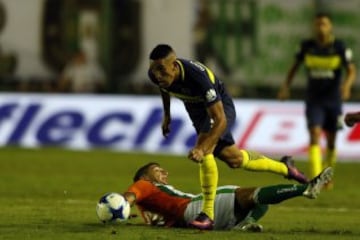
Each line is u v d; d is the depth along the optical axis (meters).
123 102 76.12
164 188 32.84
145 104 75.88
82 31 80.69
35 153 72.38
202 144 30.94
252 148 74.25
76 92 80.69
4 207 40.22
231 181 58.06
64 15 80.62
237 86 81.38
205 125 31.83
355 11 82.06
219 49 81.19
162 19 81.00
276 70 81.56
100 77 80.94
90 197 46.09
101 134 75.94
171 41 81.19
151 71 31.89
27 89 80.62
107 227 32.59
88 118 76.19
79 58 80.69
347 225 36.09
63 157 69.88
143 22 81.00
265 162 34.81
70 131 76.25
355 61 80.31
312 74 53.12
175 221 32.59
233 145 33.88
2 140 76.50
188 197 32.53
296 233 32.28
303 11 81.69
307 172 63.59
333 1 81.69
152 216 33.22
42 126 76.50
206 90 31.48
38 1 80.50
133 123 75.62
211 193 31.77
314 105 53.22
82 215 37.41
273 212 41.22
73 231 31.59
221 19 81.19
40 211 38.75
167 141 74.75
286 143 74.31
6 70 80.62
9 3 80.50
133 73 81.12
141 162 67.50
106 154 72.94
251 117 74.88
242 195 32.12
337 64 52.78
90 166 64.06
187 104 33.22
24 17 80.56
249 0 81.19
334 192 51.94
